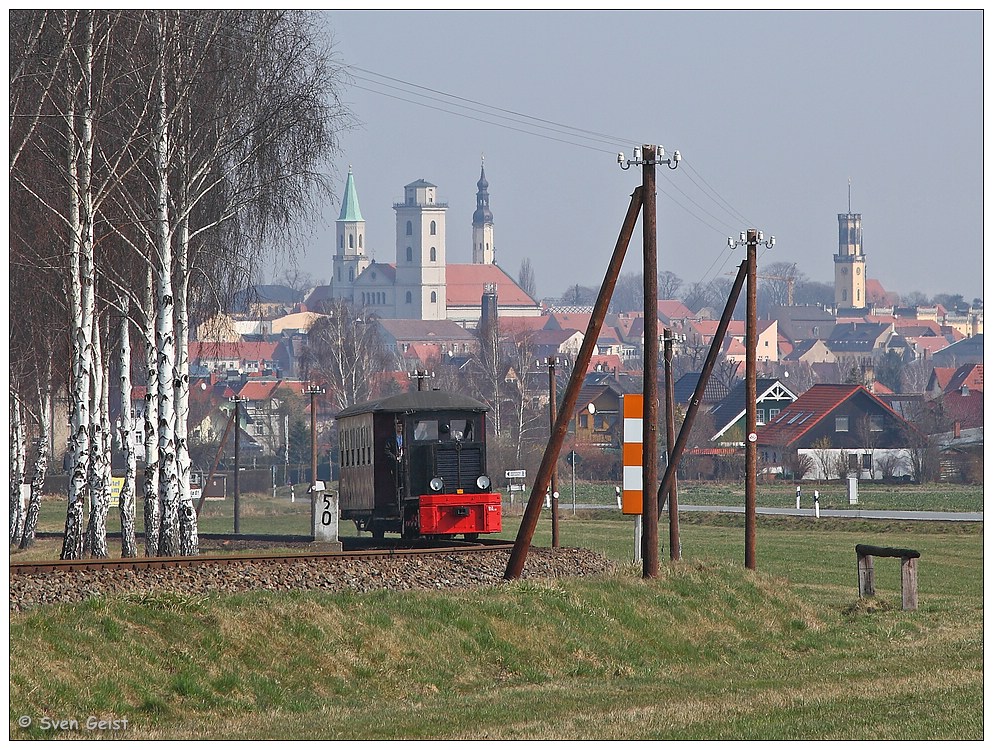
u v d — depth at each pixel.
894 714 72.75
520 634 91.31
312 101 135.88
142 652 78.56
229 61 133.00
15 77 118.44
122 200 136.38
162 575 95.19
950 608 121.69
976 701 75.50
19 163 125.19
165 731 69.88
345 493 159.50
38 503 180.62
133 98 130.62
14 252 130.75
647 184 111.00
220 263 144.38
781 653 97.31
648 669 90.06
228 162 137.88
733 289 138.75
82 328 128.00
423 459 144.00
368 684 81.81
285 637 83.62
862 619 112.06
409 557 109.25
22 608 81.50
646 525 109.81
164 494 134.00
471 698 80.00
